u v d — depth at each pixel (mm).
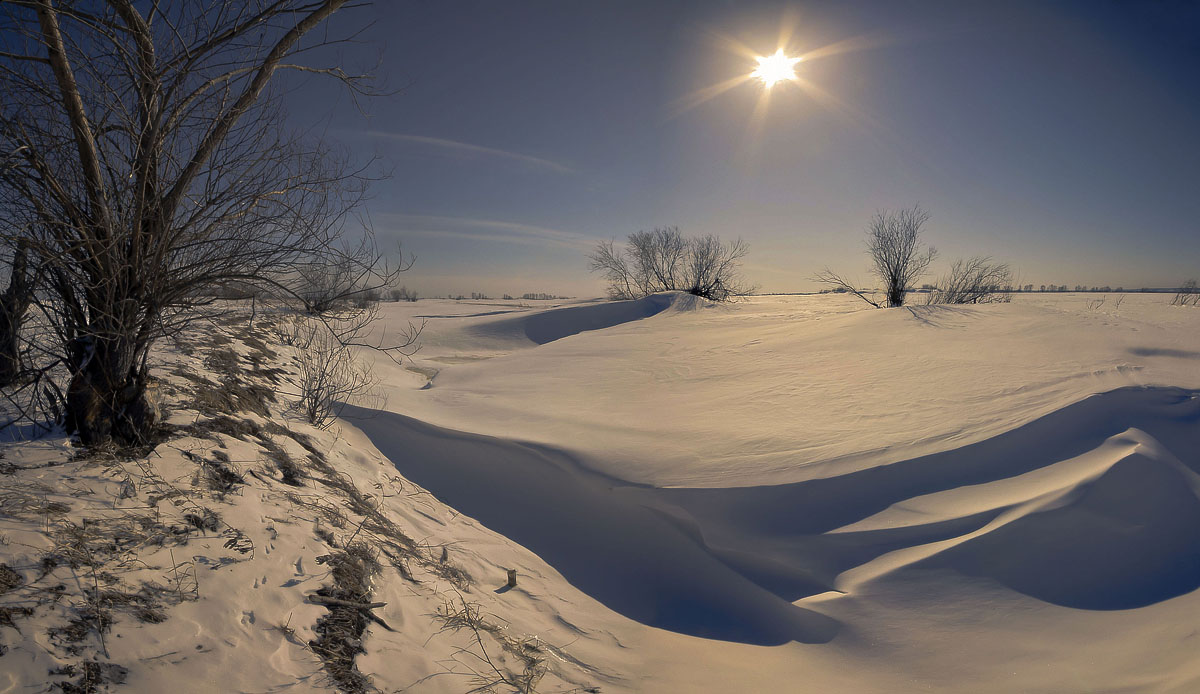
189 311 4375
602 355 17359
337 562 3770
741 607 4793
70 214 3650
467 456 8117
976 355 9297
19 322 3992
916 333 12117
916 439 6277
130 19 3510
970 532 4680
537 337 26828
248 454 4977
